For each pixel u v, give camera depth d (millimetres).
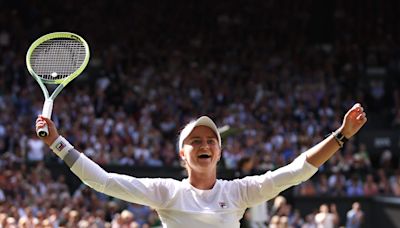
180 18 77812
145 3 77812
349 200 51219
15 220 37062
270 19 79938
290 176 11531
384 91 73062
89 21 75688
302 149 58375
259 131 59969
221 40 76750
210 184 11789
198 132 11719
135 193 11508
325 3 80938
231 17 79125
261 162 53844
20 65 65812
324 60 75000
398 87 73562
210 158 11664
